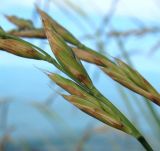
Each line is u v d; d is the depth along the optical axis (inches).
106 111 3.0
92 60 3.5
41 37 4.1
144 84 3.2
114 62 3.4
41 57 3.0
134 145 8.9
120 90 7.1
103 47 7.0
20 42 3.0
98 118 3.0
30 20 4.3
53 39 3.0
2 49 3.0
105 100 3.0
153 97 3.1
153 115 5.7
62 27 3.9
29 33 4.1
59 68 3.0
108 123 3.0
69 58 3.0
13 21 4.3
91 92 3.0
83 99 3.0
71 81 3.0
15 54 3.0
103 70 3.2
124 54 6.7
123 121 3.0
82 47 3.7
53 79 3.0
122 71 3.3
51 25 3.1
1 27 3.1
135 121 6.8
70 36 3.9
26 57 3.0
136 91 3.1
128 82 3.2
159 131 5.9
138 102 6.5
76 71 3.0
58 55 3.0
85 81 3.0
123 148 8.9
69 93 3.0
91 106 3.0
